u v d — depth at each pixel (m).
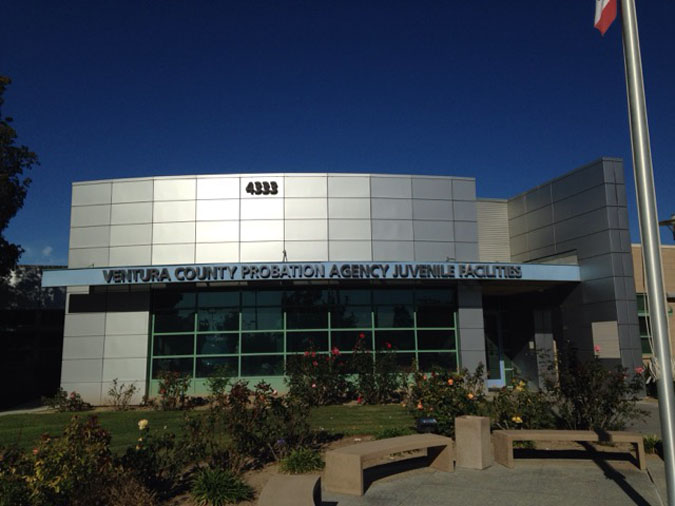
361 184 18.61
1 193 20.78
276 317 17.97
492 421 10.85
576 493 7.07
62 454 5.70
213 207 18.19
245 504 6.65
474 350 18.25
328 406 16.11
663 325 5.31
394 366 17.11
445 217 18.83
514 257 22.59
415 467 8.53
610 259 17.67
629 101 5.67
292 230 18.14
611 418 11.03
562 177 20.02
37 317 25.98
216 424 11.29
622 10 5.79
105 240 18.20
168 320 17.92
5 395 23.23
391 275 16.83
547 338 20.62
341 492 7.19
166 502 6.72
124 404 16.72
